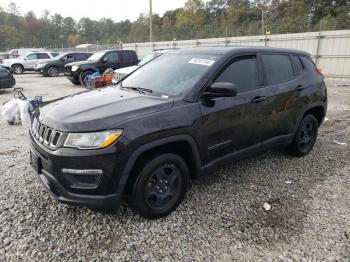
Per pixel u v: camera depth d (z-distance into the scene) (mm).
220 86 3141
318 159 4824
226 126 3494
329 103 9836
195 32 30109
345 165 4602
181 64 3840
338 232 2998
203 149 3320
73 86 14930
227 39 22203
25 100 7055
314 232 3000
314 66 5000
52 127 2867
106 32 102375
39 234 2926
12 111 6941
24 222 3104
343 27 17734
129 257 2652
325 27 17938
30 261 2588
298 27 20797
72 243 2814
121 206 3389
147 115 2922
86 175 2725
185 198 3596
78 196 2779
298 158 4840
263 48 4184
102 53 15023
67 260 2607
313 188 3885
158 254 2693
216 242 2854
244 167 4480
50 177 2869
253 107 3760
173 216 3244
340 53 17156
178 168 3219
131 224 3096
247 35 23219
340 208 3428
